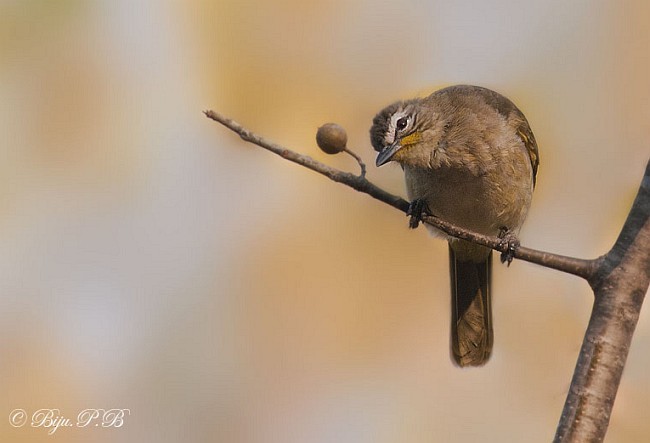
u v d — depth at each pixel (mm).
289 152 7051
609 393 5312
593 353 5410
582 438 5191
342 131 7098
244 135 6875
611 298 5551
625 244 5652
